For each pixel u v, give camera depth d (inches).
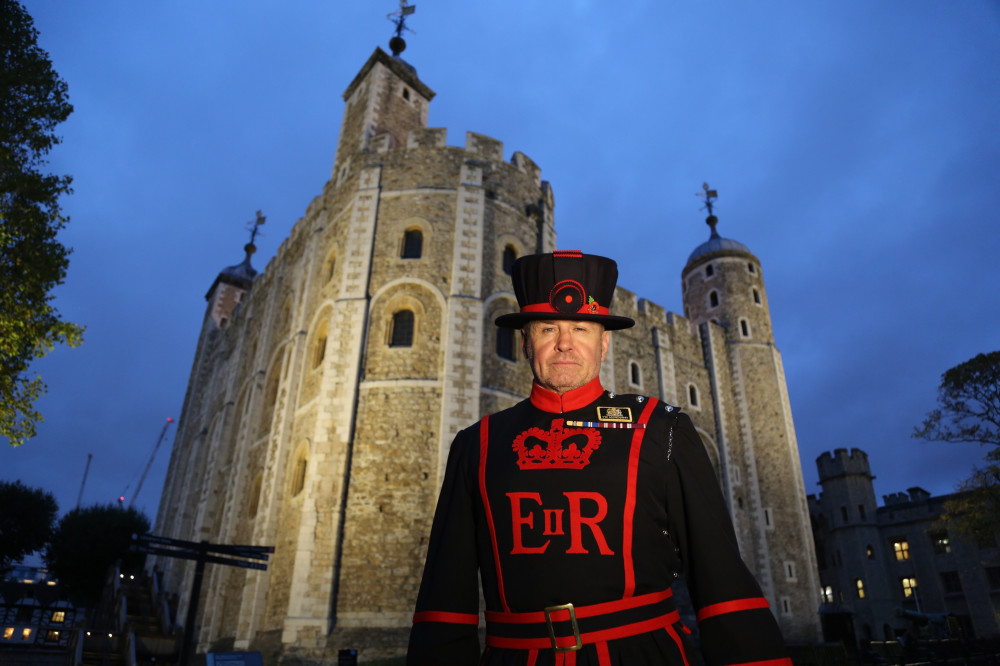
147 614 887.1
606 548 61.2
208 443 1132.5
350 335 663.8
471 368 642.8
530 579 60.9
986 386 812.0
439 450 599.5
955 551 1258.0
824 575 1460.4
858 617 1346.0
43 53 460.8
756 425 1140.5
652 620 59.3
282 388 751.7
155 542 423.5
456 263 694.5
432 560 70.5
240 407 994.7
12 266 419.8
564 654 56.6
